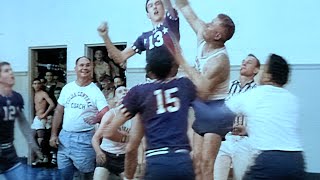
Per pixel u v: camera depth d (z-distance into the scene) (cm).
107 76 875
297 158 356
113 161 523
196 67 437
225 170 481
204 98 386
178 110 337
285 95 366
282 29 788
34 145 613
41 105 898
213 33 427
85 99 559
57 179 592
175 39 465
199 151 409
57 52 973
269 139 357
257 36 797
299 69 779
